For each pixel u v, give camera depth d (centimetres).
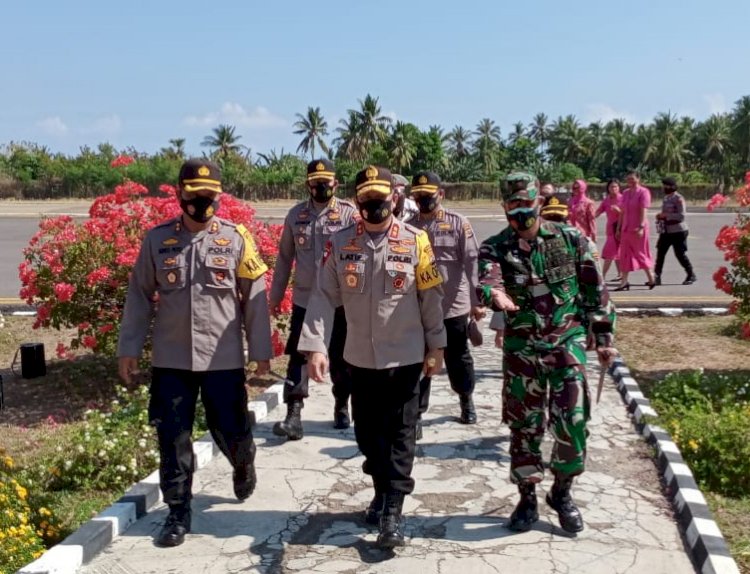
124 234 783
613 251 1434
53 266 768
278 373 861
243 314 449
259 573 399
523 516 441
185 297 430
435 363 433
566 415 414
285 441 600
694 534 426
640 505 482
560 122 11638
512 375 428
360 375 428
